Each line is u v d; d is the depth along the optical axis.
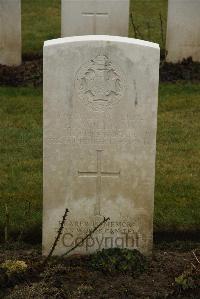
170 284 2.59
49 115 2.61
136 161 2.67
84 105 2.61
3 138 3.97
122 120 2.62
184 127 4.17
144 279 2.62
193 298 2.53
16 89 4.77
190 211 3.14
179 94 4.72
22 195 3.27
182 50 5.25
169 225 3.04
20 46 5.23
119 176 2.68
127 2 5.14
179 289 2.56
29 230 2.99
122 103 2.61
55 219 2.72
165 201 3.23
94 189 2.69
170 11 5.19
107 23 5.16
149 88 2.59
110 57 2.56
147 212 2.72
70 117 2.62
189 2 5.15
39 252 2.82
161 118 4.31
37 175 3.49
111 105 2.61
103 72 2.58
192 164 3.65
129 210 2.72
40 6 7.22
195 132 4.10
